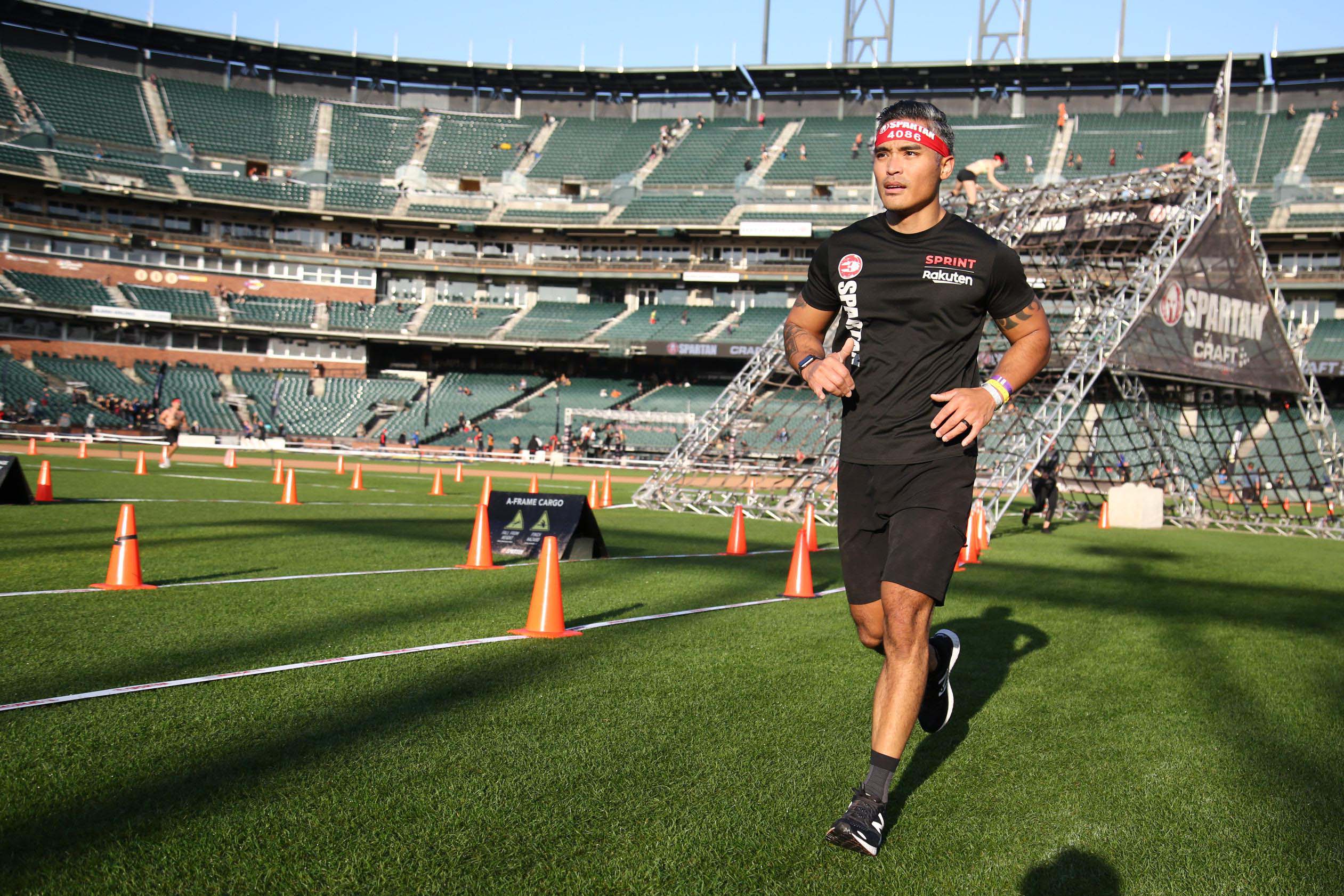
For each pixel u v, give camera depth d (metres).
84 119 48.91
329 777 3.47
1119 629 7.47
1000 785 3.76
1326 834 3.36
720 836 3.12
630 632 6.47
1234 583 10.86
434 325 49.62
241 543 10.65
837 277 3.51
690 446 19.66
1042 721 4.71
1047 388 20.45
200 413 44.12
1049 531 18.31
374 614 6.73
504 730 4.13
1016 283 3.39
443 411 47.06
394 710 4.36
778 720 4.48
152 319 45.66
